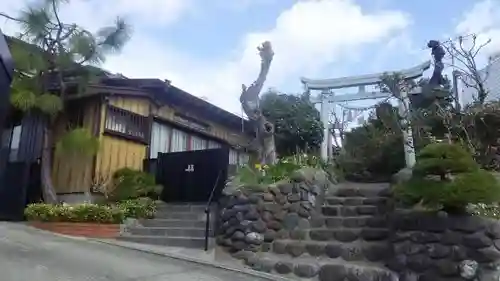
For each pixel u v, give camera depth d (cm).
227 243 614
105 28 938
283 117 1257
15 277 433
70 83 945
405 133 812
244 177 685
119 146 995
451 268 463
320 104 1241
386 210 621
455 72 948
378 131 1016
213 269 546
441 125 827
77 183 949
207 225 673
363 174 948
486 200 453
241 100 814
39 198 944
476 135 769
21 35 873
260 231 607
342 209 665
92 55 918
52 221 812
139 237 738
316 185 691
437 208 494
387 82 999
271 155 784
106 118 975
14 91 850
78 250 610
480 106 807
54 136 998
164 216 829
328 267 525
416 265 486
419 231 498
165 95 1153
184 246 695
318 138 1253
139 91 1059
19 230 763
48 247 614
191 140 1234
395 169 918
